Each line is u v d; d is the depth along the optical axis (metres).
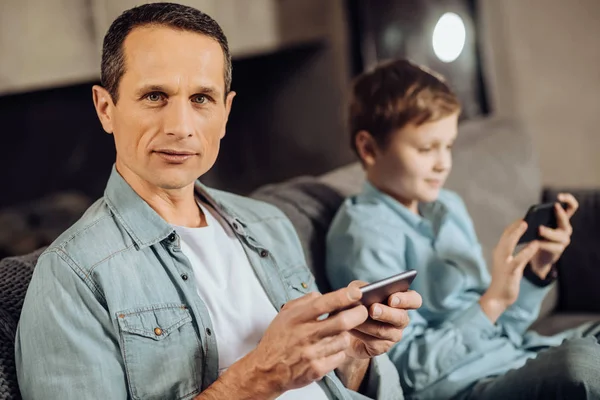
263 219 1.26
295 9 3.15
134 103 1.02
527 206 2.07
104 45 1.04
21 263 1.14
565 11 2.98
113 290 1.00
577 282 1.96
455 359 1.37
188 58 1.02
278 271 1.19
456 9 2.97
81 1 2.36
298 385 0.96
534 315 1.54
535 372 1.26
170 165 1.03
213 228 1.15
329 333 0.94
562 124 3.08
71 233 1.03
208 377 1.04
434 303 1.48
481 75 3.06
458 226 1.62
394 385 1.27
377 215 1.47
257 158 3.50
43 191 2.68
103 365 0.98
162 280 1.05
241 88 3.45
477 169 1.98
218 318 1.08
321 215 1.54
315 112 3.31
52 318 0.97
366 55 3.12
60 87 2.68
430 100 1.44
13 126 2.56
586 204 1.98
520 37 3.05
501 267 1.42
